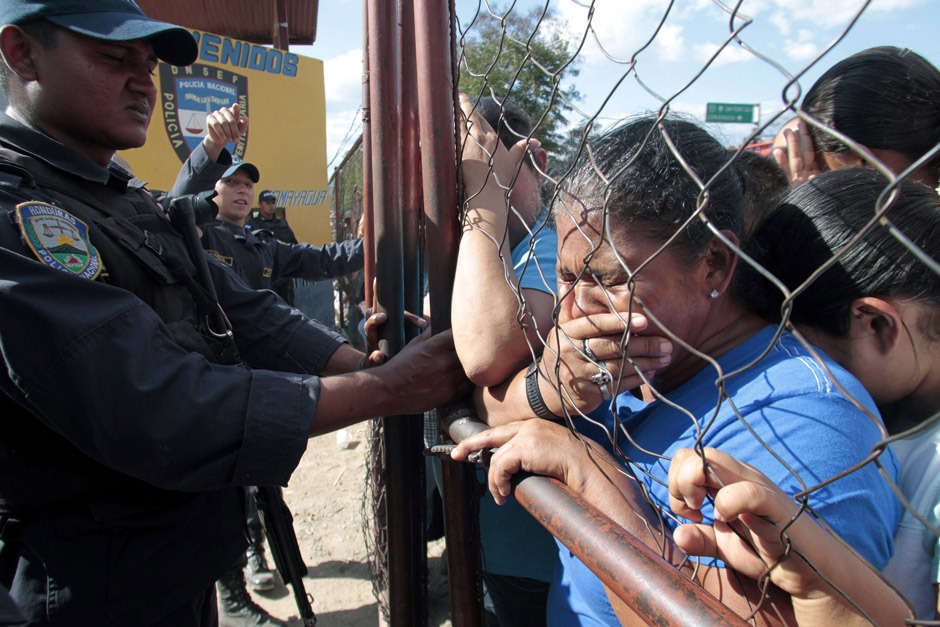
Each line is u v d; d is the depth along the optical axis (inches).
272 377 44.0
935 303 27.9
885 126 44.9
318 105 258.2
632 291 22.6
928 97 44.5
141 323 40.9
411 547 53.4
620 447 37.6
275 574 111.7
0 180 41.4
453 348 46.9
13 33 44.5
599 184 29.3
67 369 38.2
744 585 25.8
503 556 54.1
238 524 57.2
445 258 47.9
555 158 46.0
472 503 47.4
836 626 21.2
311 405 43.0
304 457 163.6
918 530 27.1
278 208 253.4
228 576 96.3
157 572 48.9
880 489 25.0
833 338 31.0
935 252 27.5
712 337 32.5
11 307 37.4
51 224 41.3
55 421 39.2
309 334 63.0
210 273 61.9
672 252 28.7
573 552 28.0
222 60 229.3
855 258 28.6
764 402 27.1
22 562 44.5
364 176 56.2
